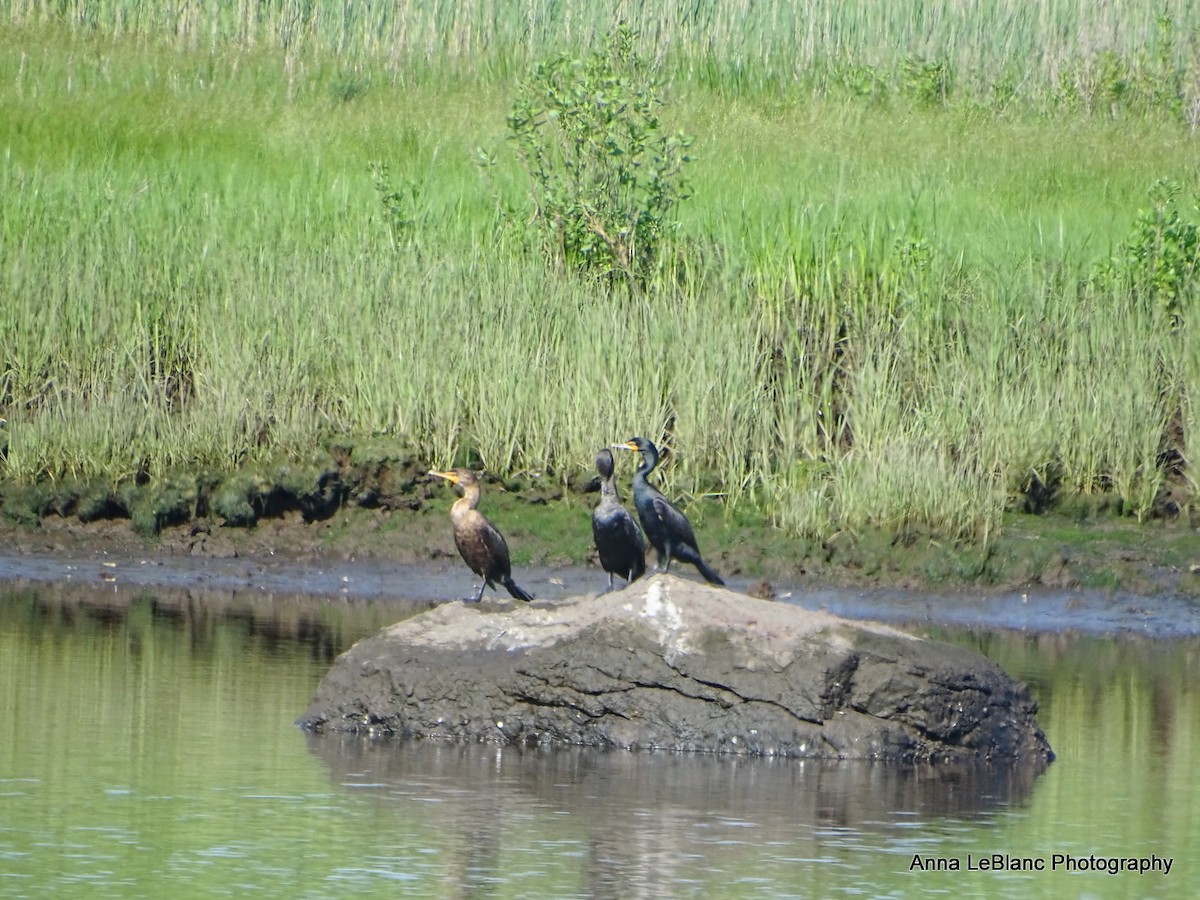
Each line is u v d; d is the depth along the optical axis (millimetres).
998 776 10570
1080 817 9680
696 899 8062
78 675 12117
